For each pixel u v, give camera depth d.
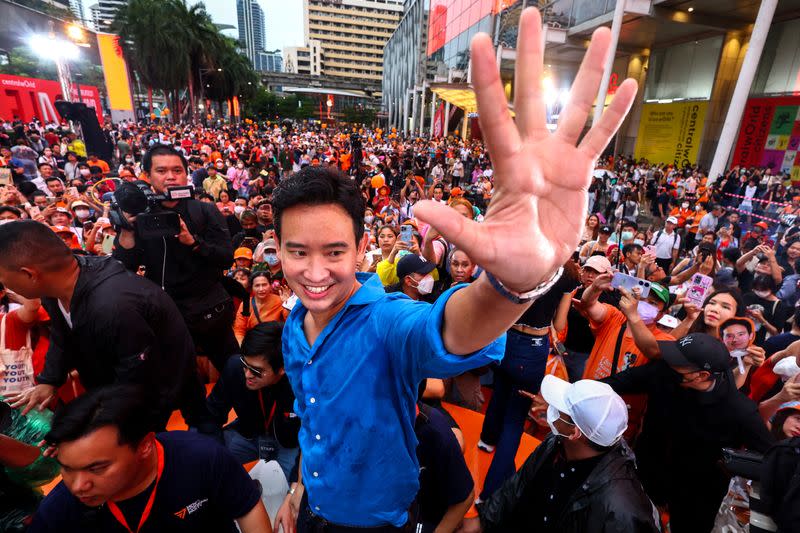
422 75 55.84
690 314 3.16
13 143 14.18
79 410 1.21
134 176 9.62
